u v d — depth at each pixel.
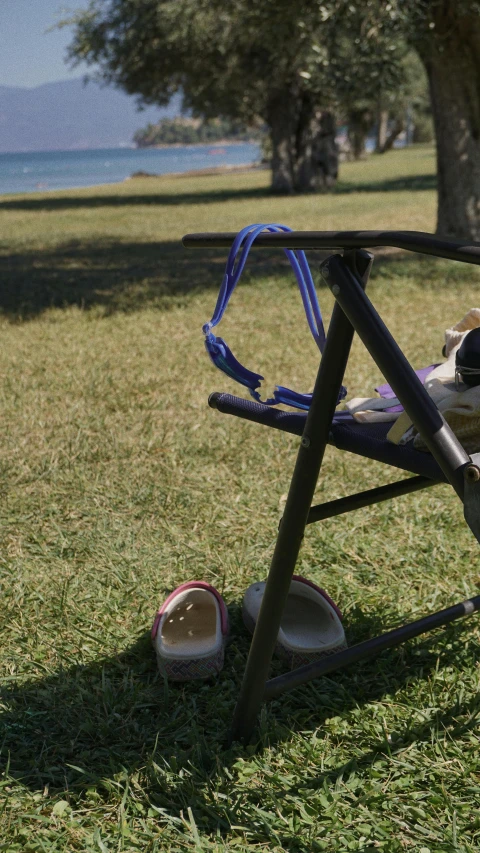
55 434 3.86
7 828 1.56
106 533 2.86
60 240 13.59
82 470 3.40
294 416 1.59
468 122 9.47
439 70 9.32
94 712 1.91
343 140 46.66
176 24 18.08
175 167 80.19
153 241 13.01
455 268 8.61
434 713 1.86
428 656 2.09
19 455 3.58
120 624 2.30
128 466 3.46
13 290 8.45
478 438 1.39
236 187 27.64
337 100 10.77
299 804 1.59
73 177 66.94
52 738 1.84
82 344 5.88
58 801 1.62
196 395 4.48
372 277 8.27
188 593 2.18
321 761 1.71
